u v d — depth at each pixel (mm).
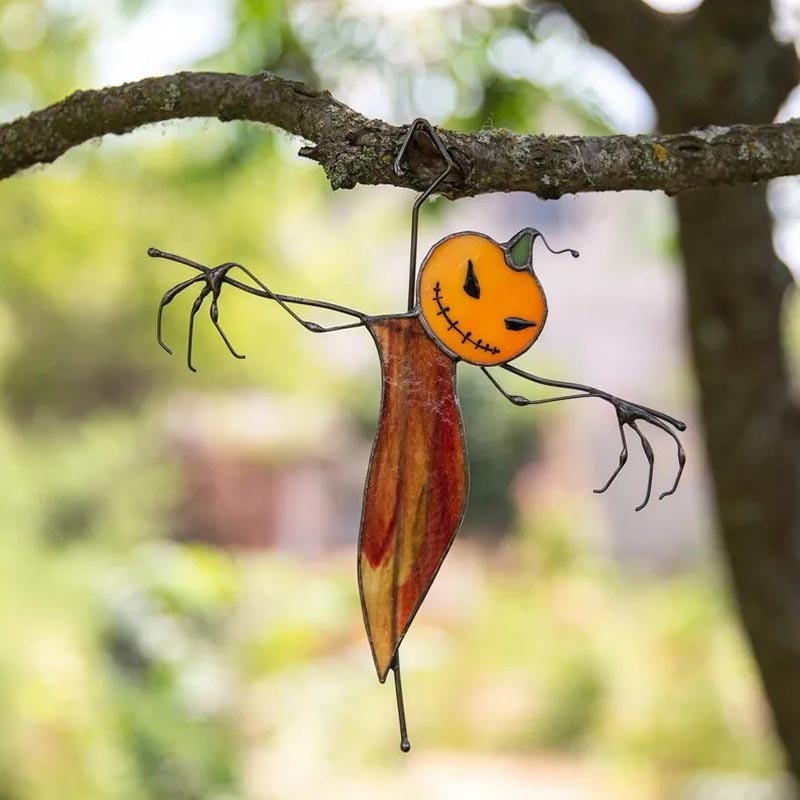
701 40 2766
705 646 9055
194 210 6605
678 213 2898
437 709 9203
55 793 4891
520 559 13180
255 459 13133
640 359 15312
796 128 1231
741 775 8195
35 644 5172
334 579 7746
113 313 9367
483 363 1153
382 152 1143
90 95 1314
